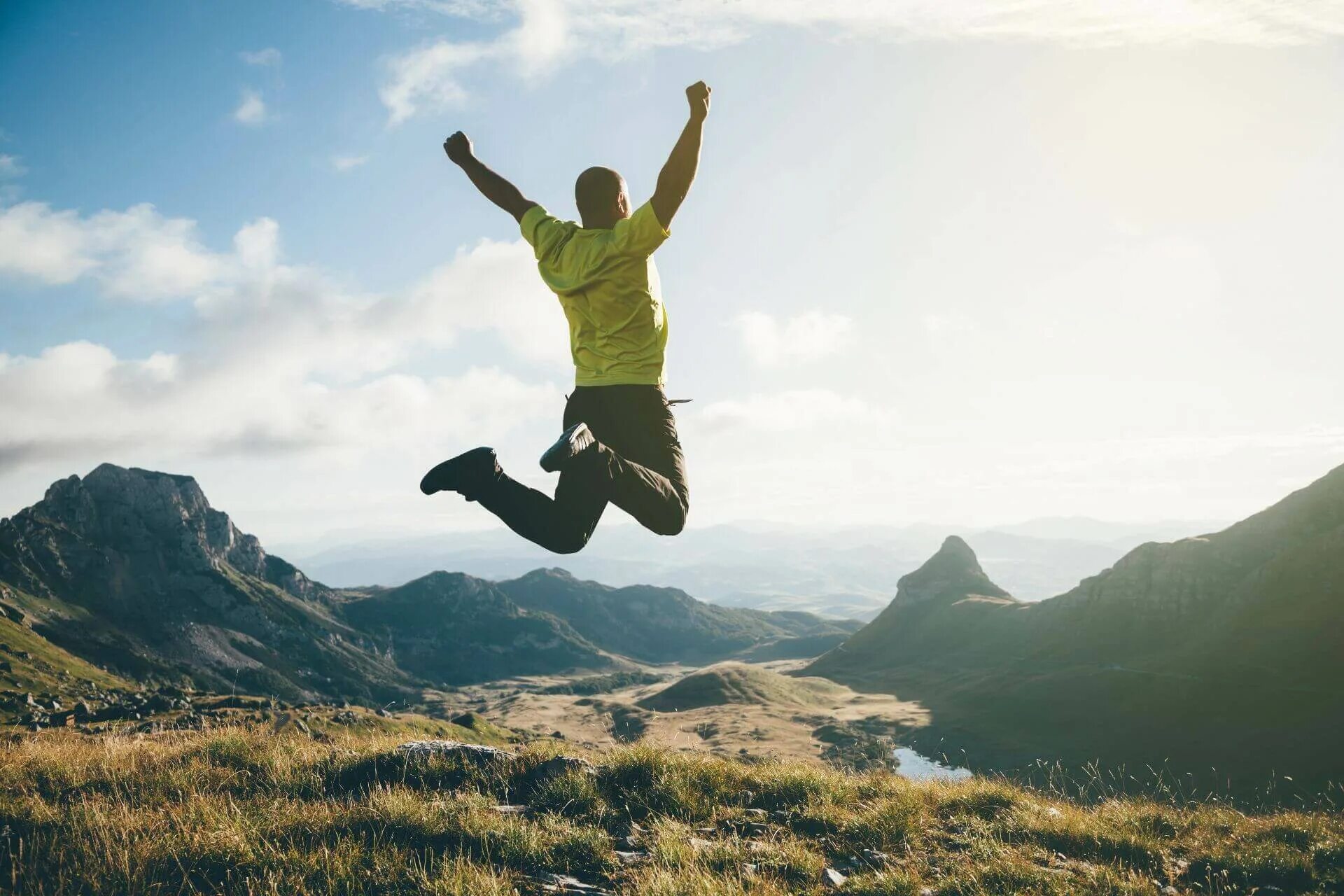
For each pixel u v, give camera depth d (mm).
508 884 6465
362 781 9555
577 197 4383
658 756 10156
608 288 3957
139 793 8680
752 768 10523
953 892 7535
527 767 9984
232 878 6359
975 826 9453
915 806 9781
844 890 7328
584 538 3477
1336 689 137125
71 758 9914
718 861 7527
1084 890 7746
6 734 12250
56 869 6434
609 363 4074
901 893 7273
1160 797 11750
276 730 11883
